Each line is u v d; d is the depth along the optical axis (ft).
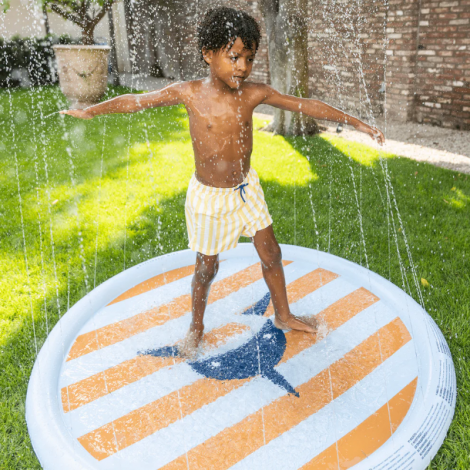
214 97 5.92
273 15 19.21
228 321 8.33
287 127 20.95
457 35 20.02
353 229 12.19
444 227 11.98
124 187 15.70
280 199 14.15
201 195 6.51
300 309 8.55
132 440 6.01
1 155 19.77
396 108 23.27
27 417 6.27
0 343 8.38
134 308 8.76
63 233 12.58
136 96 6.05
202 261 6.96
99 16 26.99
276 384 6.85
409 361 7.16
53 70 36.35
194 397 6.68
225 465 5.65
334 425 6.12
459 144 19.31
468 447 5.95
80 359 7.47
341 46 24.48
